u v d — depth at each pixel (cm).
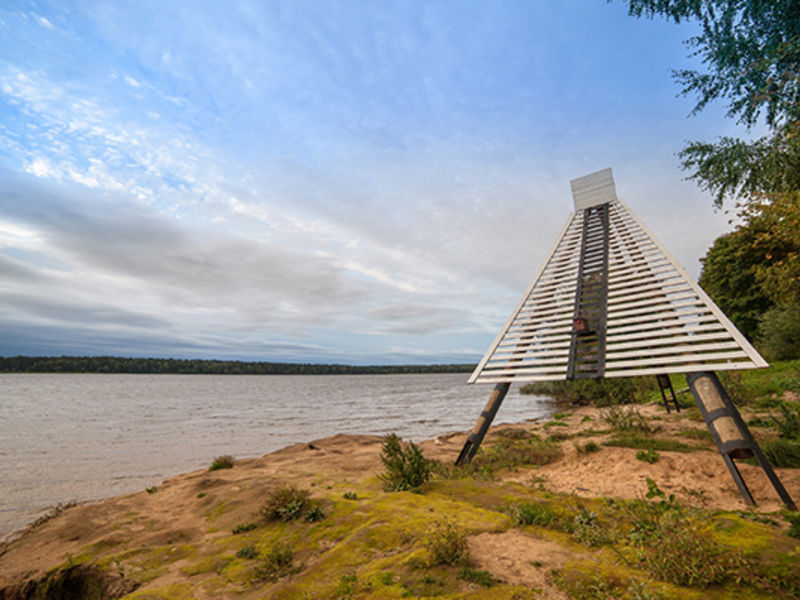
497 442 1141
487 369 958
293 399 5197
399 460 714
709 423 625
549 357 911
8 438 1941
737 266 2745
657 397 1825
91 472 1250
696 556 333
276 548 464
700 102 1073
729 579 316
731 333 696
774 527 436
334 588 365
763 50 923
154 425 2458
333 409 3581
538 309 1026
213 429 2241
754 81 934
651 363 752
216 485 856
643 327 820
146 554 541
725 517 434
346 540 481
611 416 1177
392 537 468
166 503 785
